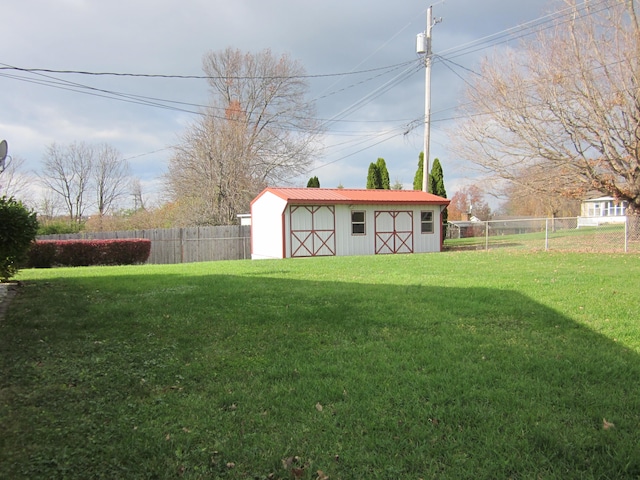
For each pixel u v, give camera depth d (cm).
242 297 687
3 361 388
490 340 450
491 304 611
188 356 412
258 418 287
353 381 345
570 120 1697
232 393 326
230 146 2925
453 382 339
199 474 227
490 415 285
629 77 1564
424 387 331
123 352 422
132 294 727
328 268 1124
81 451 245
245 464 236
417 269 1052
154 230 2164
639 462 229
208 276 966
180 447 251
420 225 2041
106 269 1248
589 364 374
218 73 3241
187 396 323
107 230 2889
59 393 323
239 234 2288
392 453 244
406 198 1969
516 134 1875
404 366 378
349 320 534
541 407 295
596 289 715
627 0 1538
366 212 1928
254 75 3272
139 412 296
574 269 994
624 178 1725
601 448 244
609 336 460
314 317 553
